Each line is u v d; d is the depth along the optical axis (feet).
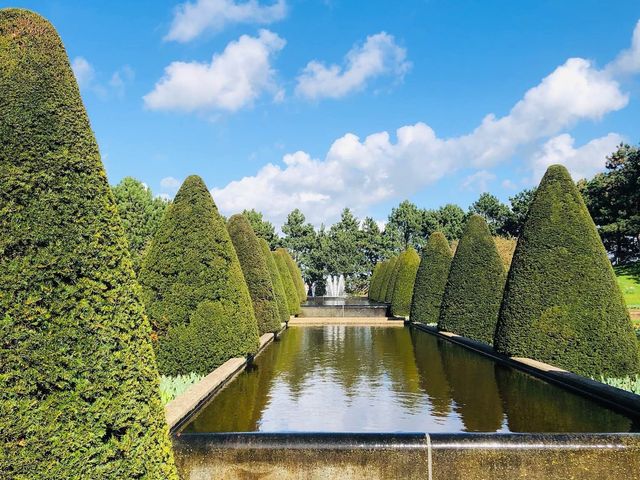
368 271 159.33
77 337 10.41
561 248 30.09
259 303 47.91
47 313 10.27
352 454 14.89
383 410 22.09
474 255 47.62
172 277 28.81
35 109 11.21
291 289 79.51
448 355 38.55
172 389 23.36
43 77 11.49
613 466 14.70
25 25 11.84
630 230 110.22
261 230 155.22
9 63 11.44
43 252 10.52
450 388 26.48
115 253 11.48
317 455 14.90
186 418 20.16
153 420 11.31
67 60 12.13
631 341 28.48
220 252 30.30
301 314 81.71
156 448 11.19
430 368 32.76
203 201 30.22
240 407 22.68
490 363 34.32
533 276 30.60
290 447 14.94
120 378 10.74
